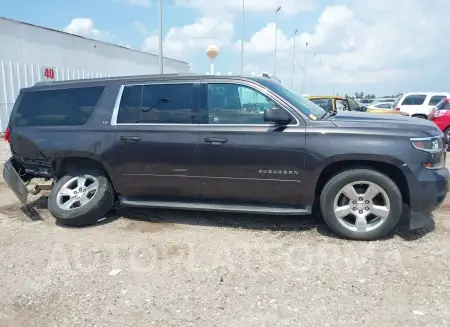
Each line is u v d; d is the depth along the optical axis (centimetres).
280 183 435
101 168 502
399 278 344
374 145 405
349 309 299
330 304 306
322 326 278
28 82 1755
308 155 421
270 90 441
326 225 479
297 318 288
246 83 448
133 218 521
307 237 444
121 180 484
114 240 446
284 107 434
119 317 295
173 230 475
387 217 418
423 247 409
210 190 459
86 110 495
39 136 504
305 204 440
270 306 305
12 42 1744
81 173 502
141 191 483
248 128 438
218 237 449
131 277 356
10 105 1650
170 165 462
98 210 489
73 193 500
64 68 2095
